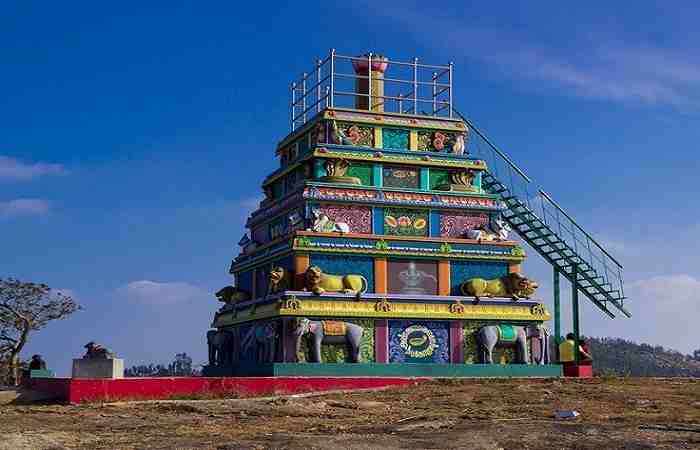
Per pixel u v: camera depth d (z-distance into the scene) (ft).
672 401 100.22
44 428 79.87
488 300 145.28
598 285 170.30
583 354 165.58
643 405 96.32
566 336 171.01
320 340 135.54
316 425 81.00
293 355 135.64
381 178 150.82
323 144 149.18
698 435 69.46
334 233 141.69
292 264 142.00
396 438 68.49
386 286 143.13
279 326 138.82
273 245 150.00
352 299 138.92
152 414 92.58
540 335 146.41
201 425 81.82
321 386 121.19
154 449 64.95
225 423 83.56
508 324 145.79
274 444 66.03
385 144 153.48
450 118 158.20
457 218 151.74
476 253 147.84
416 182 152.66
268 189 171.63
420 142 155.63
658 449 63.26
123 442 69.41
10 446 67.77
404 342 141.18
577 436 69.15
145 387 110.11
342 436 70.54
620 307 168.96
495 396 107.04
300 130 160.35
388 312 139.95
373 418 87.25
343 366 133.90
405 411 93.61
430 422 81.05
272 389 117.29
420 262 145.69
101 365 111.14
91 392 107.55
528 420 81.87
